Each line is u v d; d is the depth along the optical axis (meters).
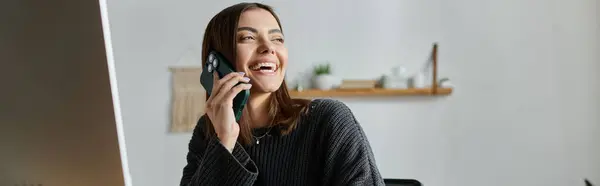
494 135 2.42
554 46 2.37
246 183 0.71
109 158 0.46
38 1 0.39
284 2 2.33
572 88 2.39
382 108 2.40
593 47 2.37
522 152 2.43
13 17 0.39
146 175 2.43
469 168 2.44
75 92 0.42
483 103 2.40
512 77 2.38
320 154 0.81
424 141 2.42
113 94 0.43
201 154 0.89
